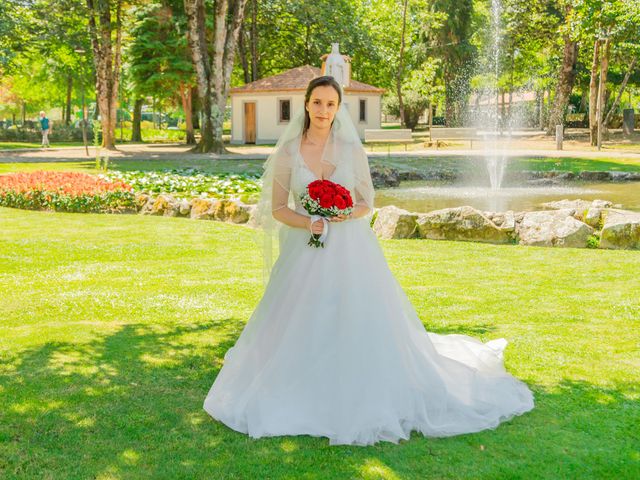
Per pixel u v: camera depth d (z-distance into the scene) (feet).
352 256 11.74
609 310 18.63
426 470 9.98
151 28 121.19
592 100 96.37
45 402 12.60
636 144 98.89
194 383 13.61
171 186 47.96
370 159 78.02
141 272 24.43
